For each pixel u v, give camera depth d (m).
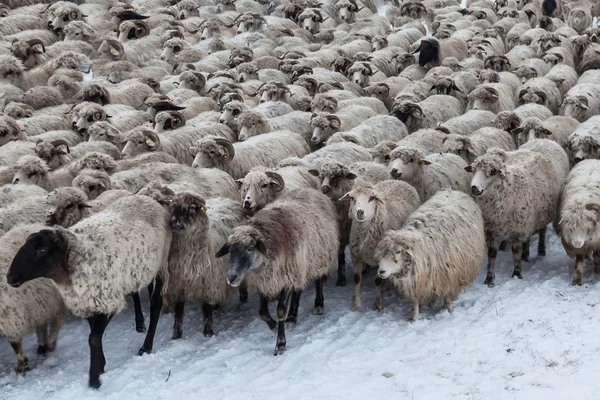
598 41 25.58
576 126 15.22
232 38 25.30
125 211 8.82
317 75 20.19
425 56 21.81
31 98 17.08
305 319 10.16
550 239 12.62
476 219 10.19
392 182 10.99
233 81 19.20
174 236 9.14
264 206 10.30
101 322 8.48
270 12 32.09
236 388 8.18
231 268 8.38
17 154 13.14
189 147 14.24
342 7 30.61
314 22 28.17
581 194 10.35
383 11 35.00
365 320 9.85
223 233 9.77
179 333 9.70
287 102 17.56
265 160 13.51
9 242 8.69
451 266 9.56
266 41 25.20
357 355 8.74
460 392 7.50
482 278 11.03
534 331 8.78
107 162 12.11
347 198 10.15
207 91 19.08
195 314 10.52
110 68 20.53
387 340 9.09
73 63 20.19
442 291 9.60
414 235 9.31
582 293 9.87
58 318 9.21
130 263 8.47
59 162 13.08
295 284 9.05
